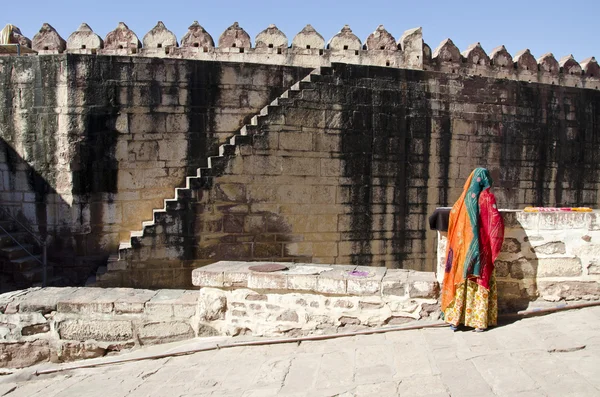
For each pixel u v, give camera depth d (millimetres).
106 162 9367
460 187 10656
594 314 5016
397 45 12805
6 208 9508
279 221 9273
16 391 4930
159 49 12219
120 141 9391
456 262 4852
